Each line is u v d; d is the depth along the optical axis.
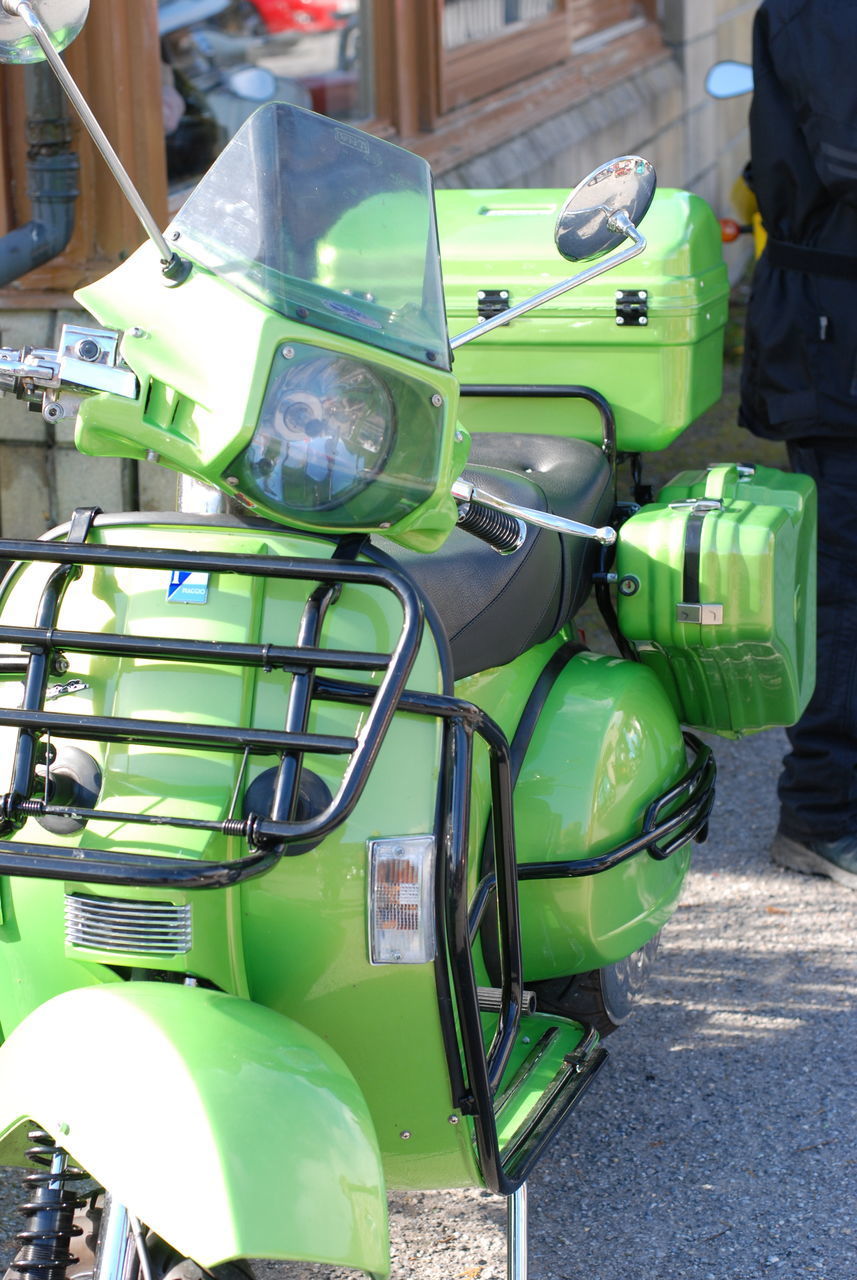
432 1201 2.66
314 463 1.77
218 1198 1.53
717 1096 2.92
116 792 1.85
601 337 2.98
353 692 1.83
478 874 2.22
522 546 2.32
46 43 1.54
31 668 1.82
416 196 1.93
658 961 3.39
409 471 1.82
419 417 1.81
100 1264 1.63
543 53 7.79
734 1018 3.17
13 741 1.94
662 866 2.59
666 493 2.82
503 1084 2.32
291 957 1.88
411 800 1.86
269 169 1.80
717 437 7.05
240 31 5.39
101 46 4.12
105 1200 1.73
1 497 4.16
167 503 4.09
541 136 7.20
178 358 1.77
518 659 2.45
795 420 3.39
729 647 2.60
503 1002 2.12
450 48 6.71
